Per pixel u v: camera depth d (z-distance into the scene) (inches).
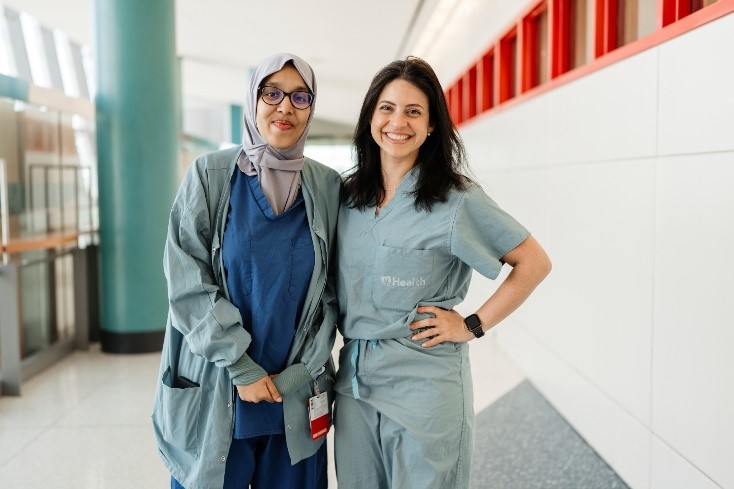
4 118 145.6
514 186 178.7
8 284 141.6
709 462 78.1
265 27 294.2
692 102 81.7
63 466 107.5
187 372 62.0
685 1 87.8
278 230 60.2
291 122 59.2
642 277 96.3
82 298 183.5
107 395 145.1
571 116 128.8
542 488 101.6
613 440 107.5
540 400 147.6
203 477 58.9
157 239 181.3
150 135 177.6
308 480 64.2
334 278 66.1
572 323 128.3
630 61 100.5
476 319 61.0
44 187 165.0
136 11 174.1
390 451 62.4
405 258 59.7
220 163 61.3
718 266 76.2
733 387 73.1
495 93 212.7
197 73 423.8
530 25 173.0
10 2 260.8
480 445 120.3
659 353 90.7
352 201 63.9
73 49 357.7
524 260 60.9
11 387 143.7
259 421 59.9
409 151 59.2
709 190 78.0
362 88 451.5
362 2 247.3
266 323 59.2
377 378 61.2
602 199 111.9
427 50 338.0
